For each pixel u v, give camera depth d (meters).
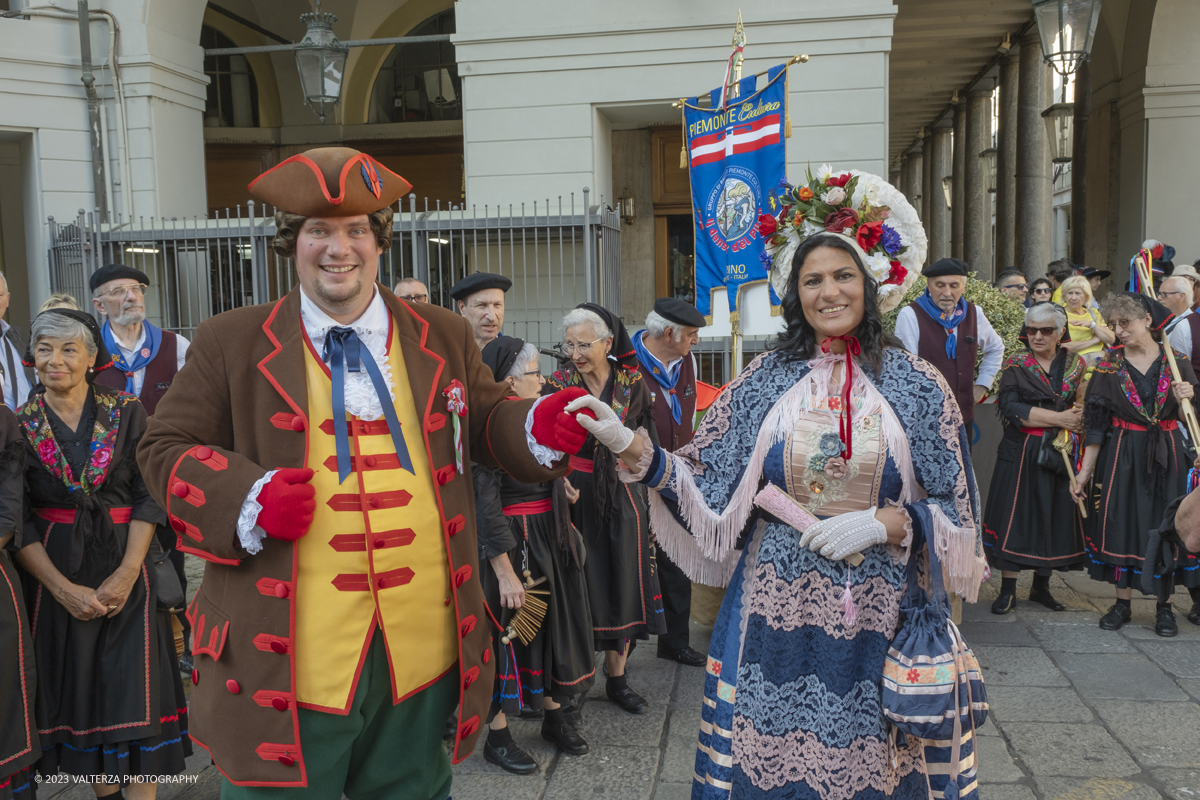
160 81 9.59
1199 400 4.60
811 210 2.33
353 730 1.76
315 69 8.09
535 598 3.12
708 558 2.29
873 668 2.09
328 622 1.73
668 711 3.67
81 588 2.68
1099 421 4.56
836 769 2.06
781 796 2.10
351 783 1.89
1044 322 4.78
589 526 3.47
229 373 1.78
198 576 5.33
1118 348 4.63
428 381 1.88
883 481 2.15
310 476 1.68
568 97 8.80
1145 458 4.48
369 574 1.74
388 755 1.86
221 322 1.81
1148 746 3.29
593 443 3.45
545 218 7.90
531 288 8.92
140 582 2.82
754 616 2.18
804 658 2.12
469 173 8.98
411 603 1.81
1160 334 4.64
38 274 9.48
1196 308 5.91
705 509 2.23
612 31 8.66
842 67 8.34
